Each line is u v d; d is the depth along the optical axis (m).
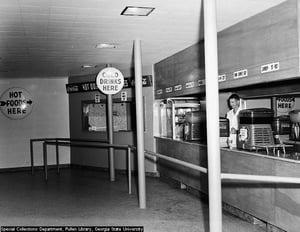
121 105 8.88
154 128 7.80
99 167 9.20
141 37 5.14
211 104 3.00
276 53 3.72
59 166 9.83
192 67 5.85
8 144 9.45
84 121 9.39
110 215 5.04
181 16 4.10
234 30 4.50
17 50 5.81
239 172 4.54
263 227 4.34
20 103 9.51
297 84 4.76
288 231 3.68
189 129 6.29
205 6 3.00
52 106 9.75
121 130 8.80
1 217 5.08
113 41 5.35
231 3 3.64
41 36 4.90
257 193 4.21
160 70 7.41
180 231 4.32
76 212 5.25
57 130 9.79
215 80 3.00
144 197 5.39
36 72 8.51
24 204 5.82
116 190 6.71
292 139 4.29
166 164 7.23
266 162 4.00
